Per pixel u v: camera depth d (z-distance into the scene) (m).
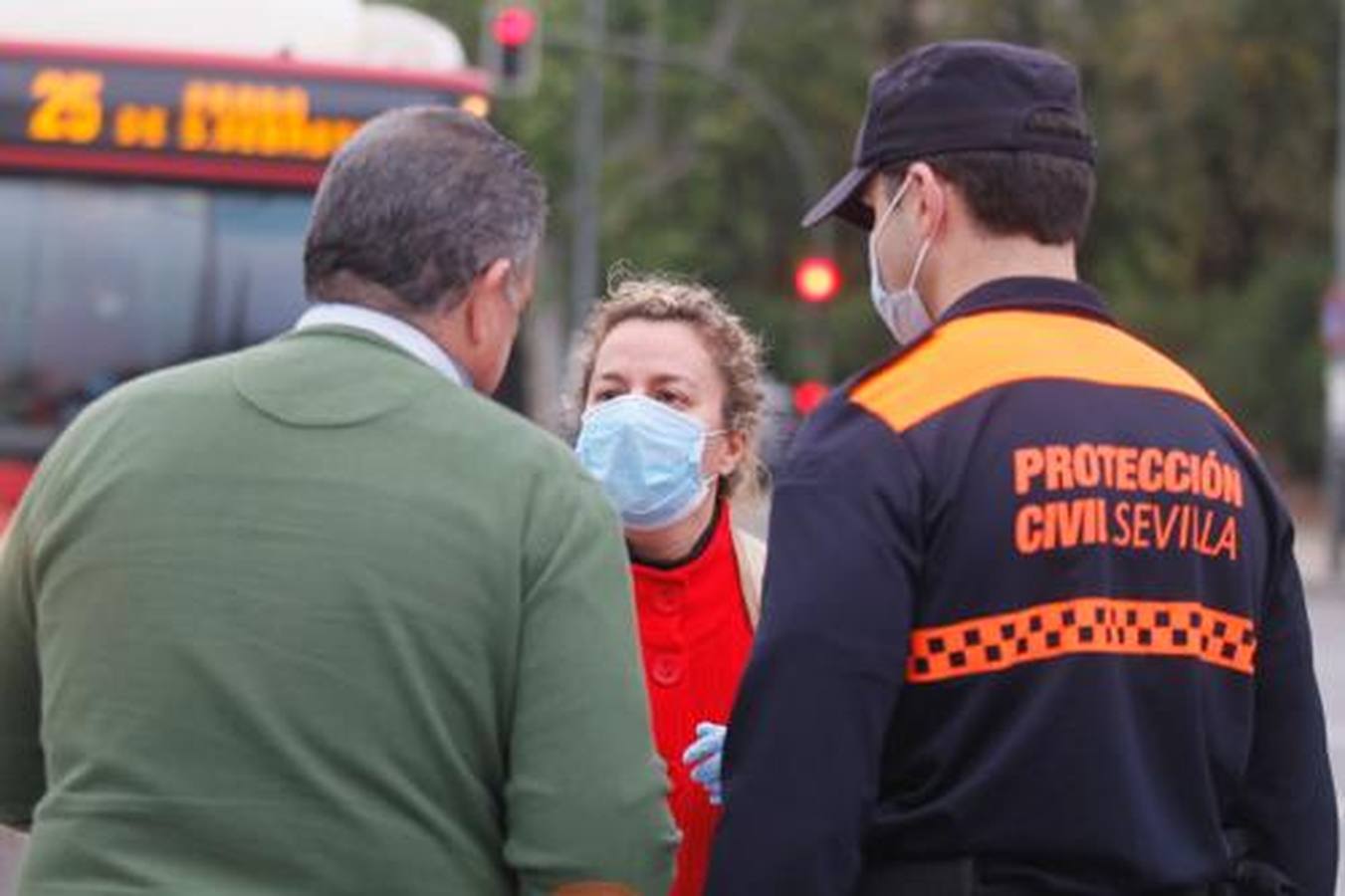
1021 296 8.24
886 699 7.79
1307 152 102.62
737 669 9.84
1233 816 8.64
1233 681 8.24
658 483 9.85
